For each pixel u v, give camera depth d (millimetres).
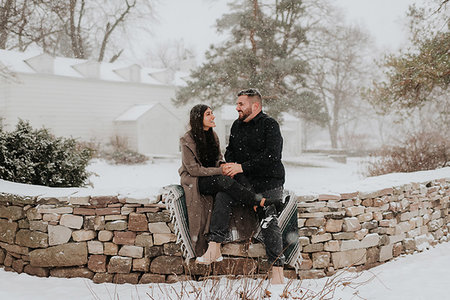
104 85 24250
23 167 5043
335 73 32906
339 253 4047
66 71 23188
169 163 19344
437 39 8070
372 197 4332
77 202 3889
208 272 3742
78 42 26531
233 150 3863
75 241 3914
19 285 3707
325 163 20938
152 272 3832
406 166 8805
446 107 9898
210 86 17781
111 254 3871
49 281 3830
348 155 32406
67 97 22656
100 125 24094
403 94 8258
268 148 3508
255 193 3551
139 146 23297
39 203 3957
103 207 3893
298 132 28953
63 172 5492
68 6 11531
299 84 19594
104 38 28844
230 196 3459
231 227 3674
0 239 4250
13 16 9969
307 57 22609
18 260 4105
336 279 3848
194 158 3551
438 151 8609
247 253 3801
